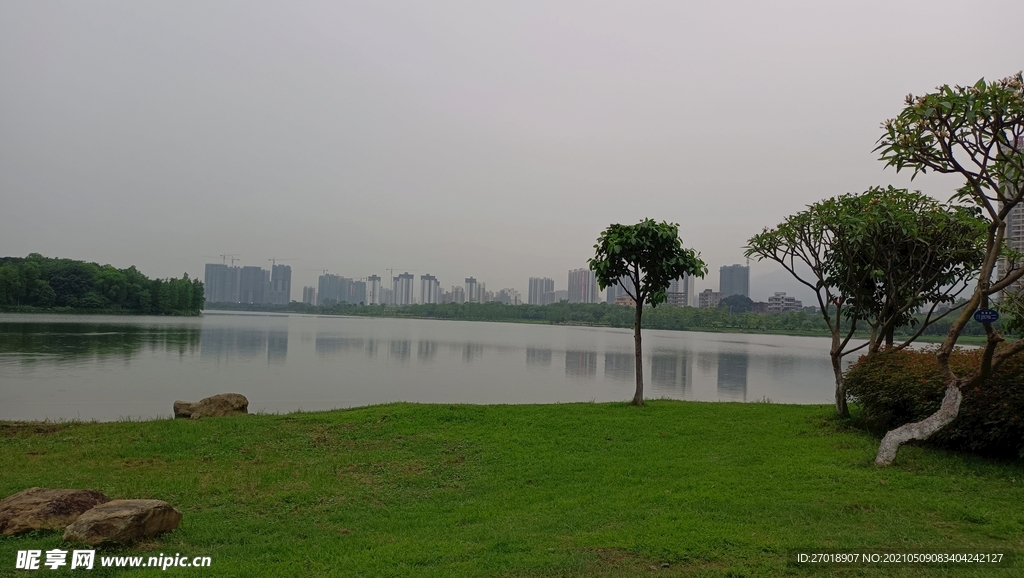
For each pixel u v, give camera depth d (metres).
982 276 7.12
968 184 7.79
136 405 17.03
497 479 7.74
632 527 5.48
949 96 6.56
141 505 5.48
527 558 4.78
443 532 5.64
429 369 30.47
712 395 22.59
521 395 21.56
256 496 6.96
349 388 22.47
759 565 4.59
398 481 7.78
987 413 7.69
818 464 7.89
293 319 123.38
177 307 97.94
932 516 5.68
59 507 5.59
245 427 11.04
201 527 5.75
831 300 11.67
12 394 18.39
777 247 11.89
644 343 61.28
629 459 8.56
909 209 10.34
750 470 7.63
